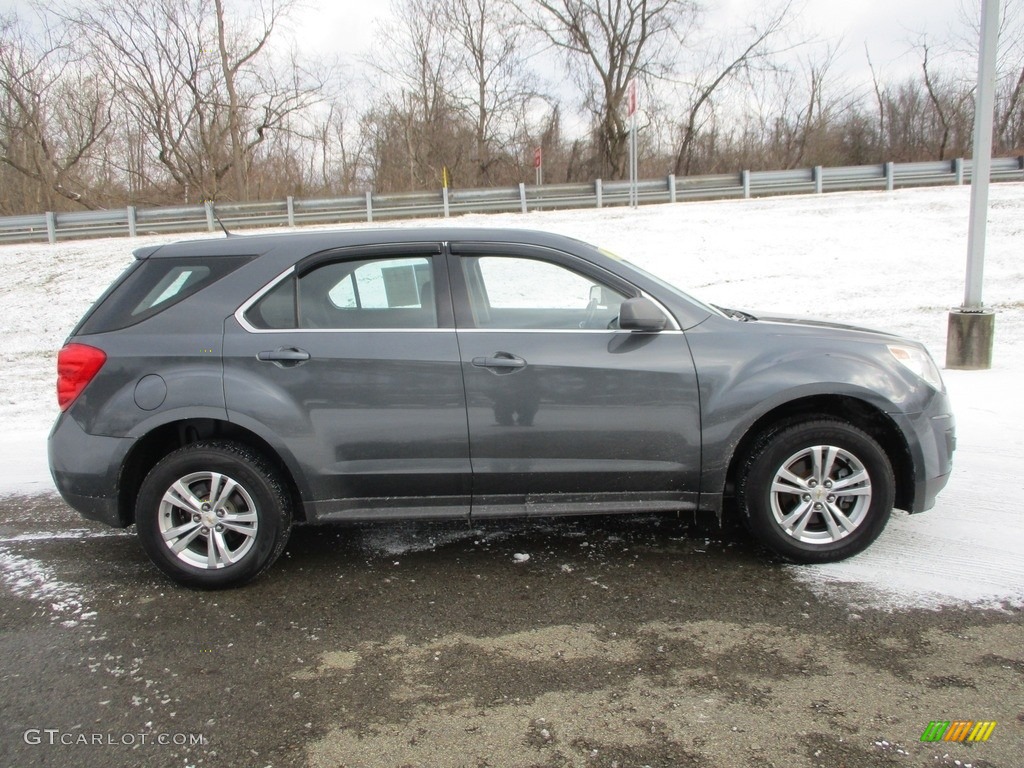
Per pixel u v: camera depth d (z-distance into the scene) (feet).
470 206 69.67
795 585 11.55
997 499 14.38
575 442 11.82
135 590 12.25
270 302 12.04
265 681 9.53
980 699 8.60
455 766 7.81
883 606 10.79
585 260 12.31
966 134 116.78
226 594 12.03
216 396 11.62
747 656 9.68
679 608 11.02
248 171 106.22
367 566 12.92
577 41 104.68
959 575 11.57
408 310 12.06
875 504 11.86
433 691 9.19
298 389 11.69
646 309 11.61
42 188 102.53
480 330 11.88
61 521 15.60
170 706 9.04
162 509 11.91
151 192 106.01
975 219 24.25
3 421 24.73
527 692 9.09
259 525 11.90
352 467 11.88
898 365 12.07
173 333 11.92
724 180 71.61
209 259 12.36
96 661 10.10
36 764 8.02
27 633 10.91
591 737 8.20
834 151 123.65
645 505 12.19
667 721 8.42
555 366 11.68
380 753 8.06
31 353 36.19
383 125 119.14
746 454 12.07
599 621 10.74
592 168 114.62
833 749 7.85
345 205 68.13
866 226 53.42
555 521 14.67
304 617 11.18
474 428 11.75
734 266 46.70
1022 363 25.20
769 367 11.76
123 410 11.72
